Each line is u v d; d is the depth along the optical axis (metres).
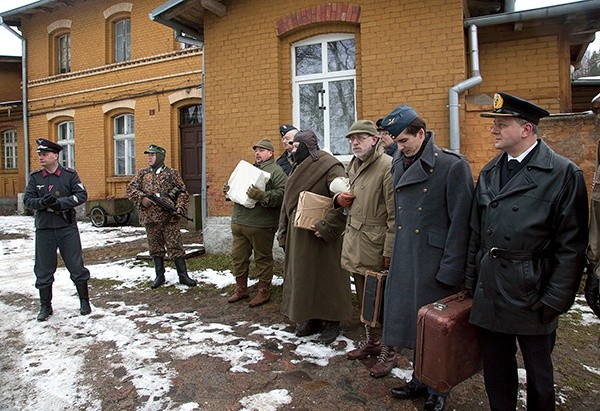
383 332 2.77
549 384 2.22
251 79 6.63
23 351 3.66
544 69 6.30
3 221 13.70
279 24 6.41
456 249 2.50
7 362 3.46
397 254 2.75
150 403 2.82
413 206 2.69
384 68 5.91
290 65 6.55
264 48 6.54
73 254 4.48
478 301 2.27
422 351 2.34
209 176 6.99
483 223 2.30
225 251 6.90
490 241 2.23
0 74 17.16
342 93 6.41
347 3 6.06
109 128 13.62
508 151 2.24
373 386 3.00
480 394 2.89
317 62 6.51
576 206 2.05
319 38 6.45
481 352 2.47
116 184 13.55
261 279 4.74
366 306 2.98
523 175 2.17
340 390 2.95
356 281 3.46
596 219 2.11
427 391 2.80
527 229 2.11
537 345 2.21
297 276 3.69
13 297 5.30
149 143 12.72
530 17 5.62
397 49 5.85
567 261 2.05
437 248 2.61
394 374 3.15
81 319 4.41
